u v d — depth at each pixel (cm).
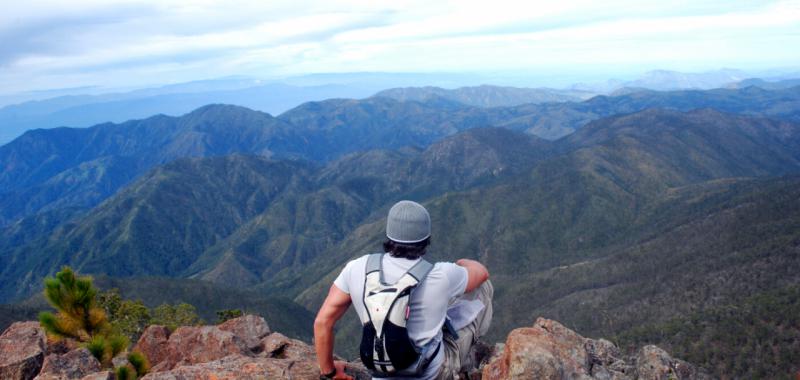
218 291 19412
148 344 1145
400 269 484
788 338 9912
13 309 12069
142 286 19062
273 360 713
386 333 455
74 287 1115
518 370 576
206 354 977
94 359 949
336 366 557
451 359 517
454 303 576
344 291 506
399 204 499
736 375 9488
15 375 936
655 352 962
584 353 823
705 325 11425
